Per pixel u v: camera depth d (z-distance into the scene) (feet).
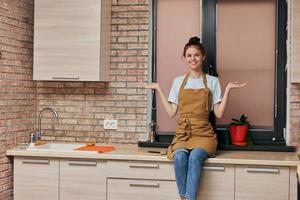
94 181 11.96
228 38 13.30
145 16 13.64
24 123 13.51
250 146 12.62
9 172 12.62
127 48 13.74
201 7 13.35
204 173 11.30
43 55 13.06
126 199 11.76
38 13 13.07
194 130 11.63
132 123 13.74
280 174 11.00
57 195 12.19
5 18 12.34
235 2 13.25
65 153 12.01
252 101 13.25
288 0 12.73
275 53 13.08
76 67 12.89
